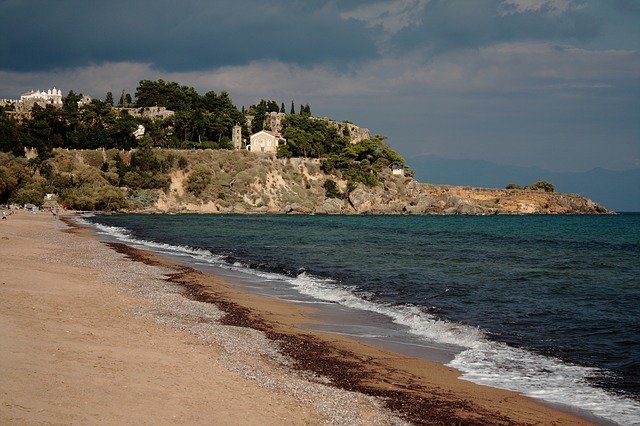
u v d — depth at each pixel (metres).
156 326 24.05
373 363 20.88
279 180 197.75
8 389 13.39
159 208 172.12
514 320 29.30
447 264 54.12
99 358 17.38
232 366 18.84
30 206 139.88
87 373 15.67
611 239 97.62
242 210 180.12
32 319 21.47
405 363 21.09
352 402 16.23
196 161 190.12
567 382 19.14
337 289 38.94
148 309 28.17
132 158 180.12
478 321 29.02
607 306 33.34
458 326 27.38
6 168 145.00
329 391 17.11
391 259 57.91
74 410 12.84
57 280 34.16
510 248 74.94
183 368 17.75
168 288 36.34
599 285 42.00
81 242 66.06
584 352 23.09
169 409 13.92
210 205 180.12
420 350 23.12
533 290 39.19
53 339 18.80
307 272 47.66
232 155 198.38
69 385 14.45
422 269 49.97
